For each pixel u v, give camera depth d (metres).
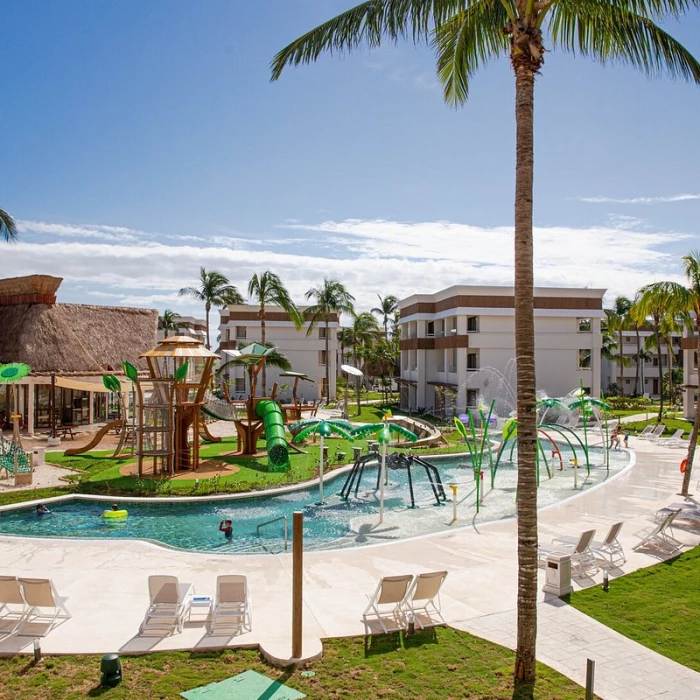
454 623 9.67
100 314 43.00
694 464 26.19
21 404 34.94
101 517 17.64
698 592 11.15
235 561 12.90
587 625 9.68
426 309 50.97
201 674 7.99
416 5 9.07
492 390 44.97
